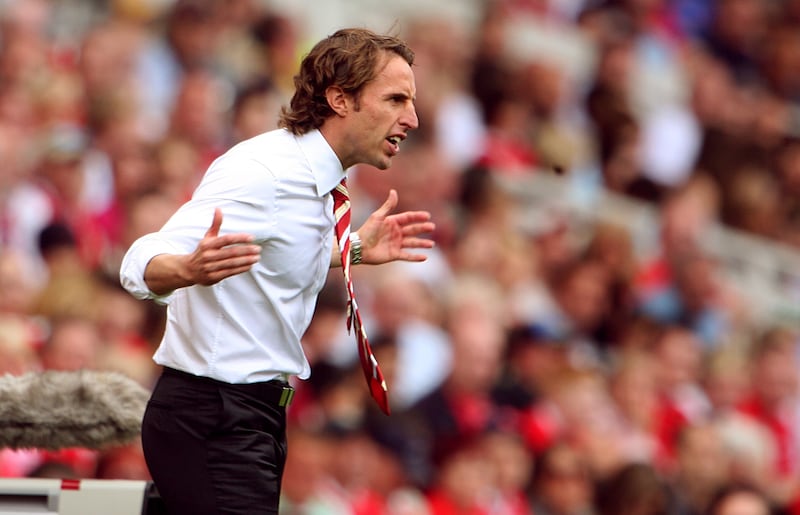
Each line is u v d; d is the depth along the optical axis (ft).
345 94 33.58
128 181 76.07
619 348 91.15
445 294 83.82
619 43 112.47
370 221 39.27
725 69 122.52
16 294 67.67
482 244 88.94
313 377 73.87
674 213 104.17
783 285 109.60
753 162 114.62
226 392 32.48
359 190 87.66
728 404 91.91
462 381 78.43
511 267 89.56
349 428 72.33
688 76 118.52
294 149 33.12
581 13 117.19
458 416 77.00
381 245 39.40
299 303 33.58
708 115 117.39
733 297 102.47
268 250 32.50
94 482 34.53
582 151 106.42
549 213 98.63
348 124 33.58
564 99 108.78
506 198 93.91
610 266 94.02
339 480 71.00
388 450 73.15
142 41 85.35
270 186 32.30
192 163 79.15
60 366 64.08
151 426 32.94
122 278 30.94
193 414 32.48
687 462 84.53
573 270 91.81
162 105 83.71
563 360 84.89
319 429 71.77
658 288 97.09
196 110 82.48
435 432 75.87
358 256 39.06
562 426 81.30
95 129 78.54
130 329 69.15
